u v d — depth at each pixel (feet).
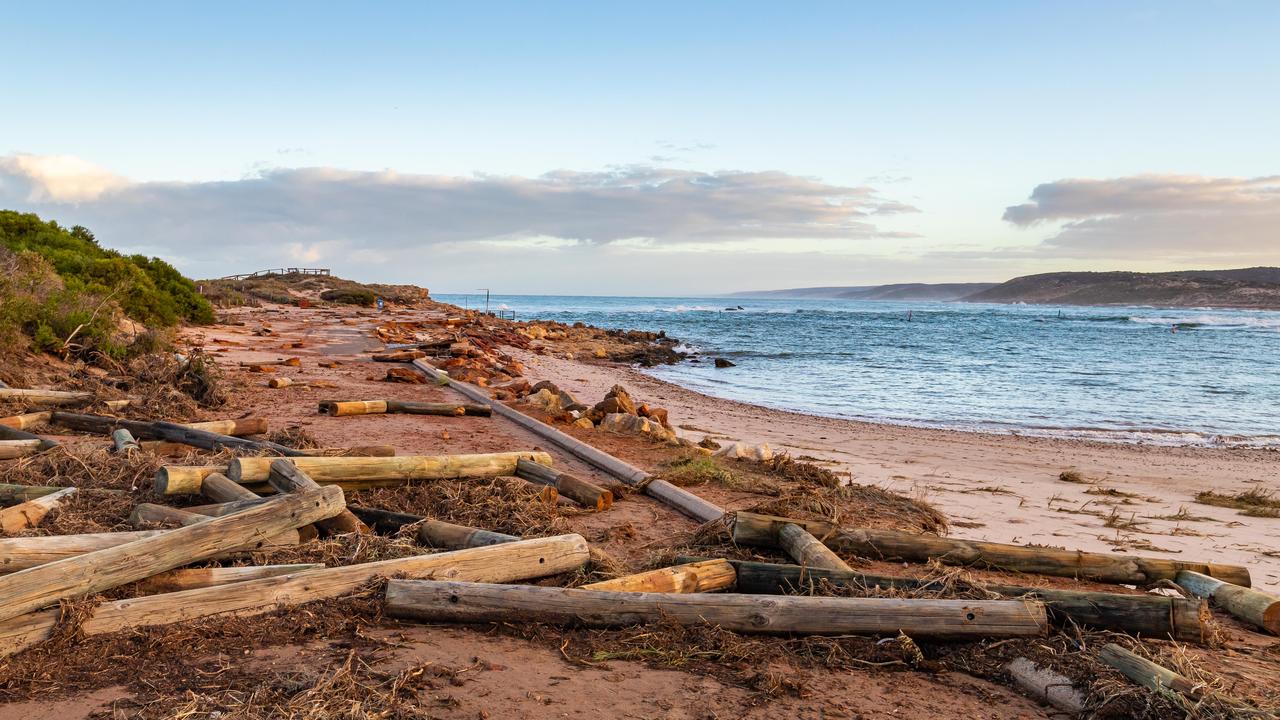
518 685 12.44
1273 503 35.32
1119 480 41.11
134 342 54.24
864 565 19.15
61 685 11.69
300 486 20.01
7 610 12.37
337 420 37.68
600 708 11.82
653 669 13.33
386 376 56.03
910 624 14.30
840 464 41.16
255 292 216.33
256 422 30.78
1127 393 83.97
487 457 25.80
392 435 34.42
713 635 14.30
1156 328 236.02
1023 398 79.10
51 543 14.52
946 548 19.45
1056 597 14.89
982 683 13.23
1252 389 88.02
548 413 43.04
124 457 23.81
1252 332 211.61
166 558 14.73
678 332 198.70
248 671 12.34
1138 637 14.01
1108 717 11.87
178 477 20.27
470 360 73.46
